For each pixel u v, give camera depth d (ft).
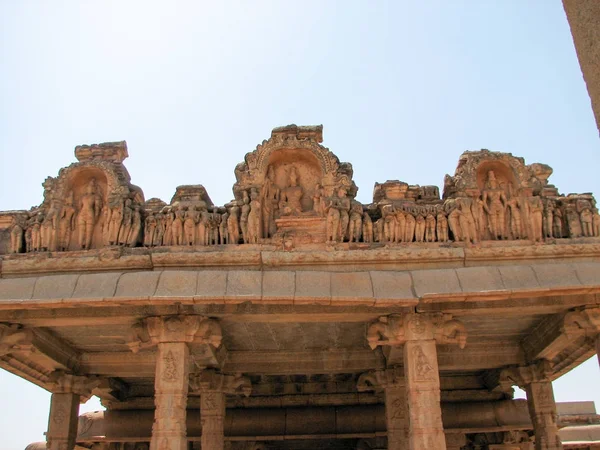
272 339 56.65
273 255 48.19
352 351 59.82
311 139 52.90
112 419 71.92
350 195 52.49
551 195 51.70
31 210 53.16
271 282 45.19
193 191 52.47
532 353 58.59
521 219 50.49
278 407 71.51
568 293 44.19
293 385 71.92
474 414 69.97
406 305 44.55
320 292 44.52
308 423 69.62
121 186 51.55
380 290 44.86
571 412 101.35
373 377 60.08
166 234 50.52
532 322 53.93
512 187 51.75
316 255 48.21
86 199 51.80
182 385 44.78
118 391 70.23
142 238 51.31
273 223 51.75
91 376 61.98
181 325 46.03
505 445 70.13
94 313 46.75
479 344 60.75
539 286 44.39
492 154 51.90
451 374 71.41
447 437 70.08
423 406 44.29
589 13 15.57
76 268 48.83
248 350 60.03
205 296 43.60
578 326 47.16
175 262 48.37
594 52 15.31
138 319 47.37
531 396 59.52
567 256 48.52
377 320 47.73
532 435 71.05
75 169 52.19
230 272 45.80
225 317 47.34
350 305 45.50
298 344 58.54
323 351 60.18
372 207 51.78
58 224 51.06
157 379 44.96
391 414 57.06
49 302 43.68
